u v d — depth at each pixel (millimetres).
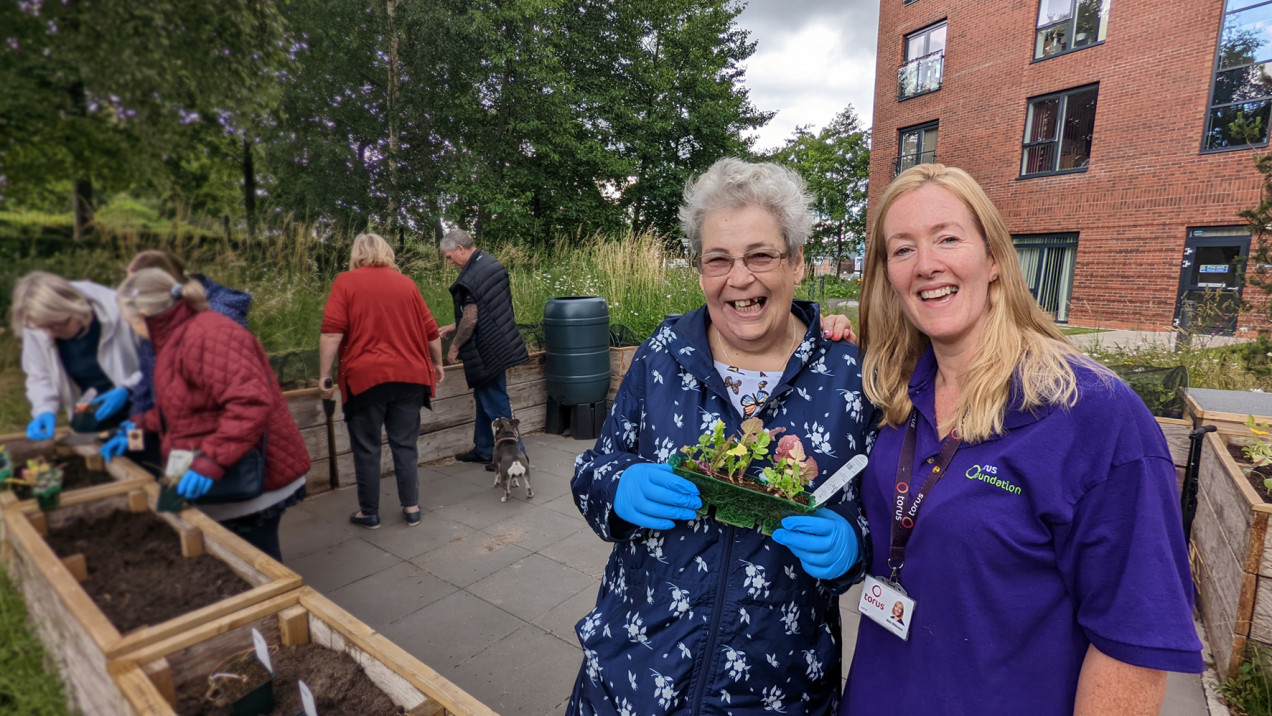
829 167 26891
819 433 1161
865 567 1133
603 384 5223
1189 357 4988
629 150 17375
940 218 1003
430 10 4250
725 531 1128
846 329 1304
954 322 1001
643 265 7000
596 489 1194
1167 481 862
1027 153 11844
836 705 1224
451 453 4648
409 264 3900
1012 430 963
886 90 14359
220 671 966
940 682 983
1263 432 2656
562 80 13336
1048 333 1035
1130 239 10445
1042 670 937
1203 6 9312
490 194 11617
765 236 1112
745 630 1094
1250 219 4793
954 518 968
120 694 798
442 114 7035
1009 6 11641
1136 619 830
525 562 2990
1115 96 10383
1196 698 2100
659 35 18469
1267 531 2008
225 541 945
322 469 3502
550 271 7277
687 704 1086
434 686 1027
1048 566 932
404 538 3197
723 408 1204
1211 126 9461
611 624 1176
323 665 1079
